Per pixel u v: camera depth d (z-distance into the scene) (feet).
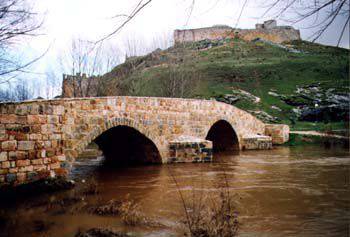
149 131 47.85
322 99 124.26
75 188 33.99
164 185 35.76
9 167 29.01
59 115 33.91
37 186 31.09
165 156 51.03
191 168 47.29
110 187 35.01
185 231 20.36
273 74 157.28
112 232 20.20
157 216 23.95
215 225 19.33
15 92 62.75
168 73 92.53
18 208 26.40
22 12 22.35
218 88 142.51
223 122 69.05
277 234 19.86
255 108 124.88
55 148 33.35
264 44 206.28
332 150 70.54
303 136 85.35
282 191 31.81
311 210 25.09
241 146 74.69
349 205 26.58
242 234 19.89
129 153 55.77
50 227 21.83
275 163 51.90
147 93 89.92
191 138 54.19
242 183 36.01
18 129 29.91
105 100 39.99
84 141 36.83
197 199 28.66
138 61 96.63
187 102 55.31
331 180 37.40
